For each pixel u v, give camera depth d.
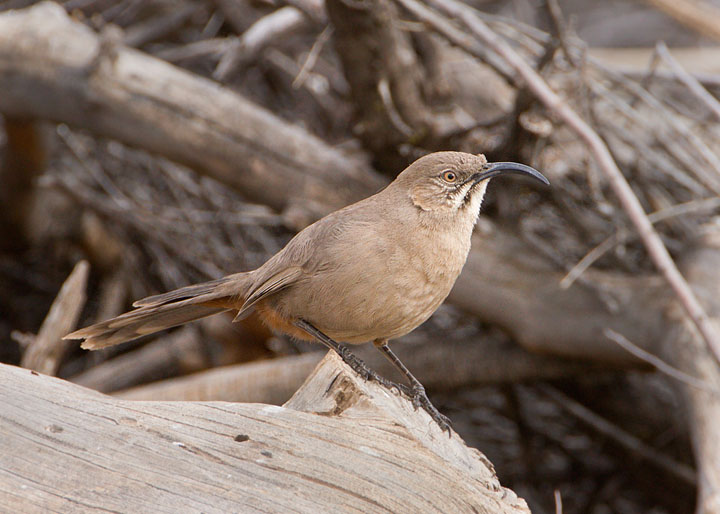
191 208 12.20
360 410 4.83
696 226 10.34
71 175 12.61
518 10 14.21
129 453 4.13
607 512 11.76
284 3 10.65
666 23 17.12
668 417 10.95
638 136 11.00
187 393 10.23
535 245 10.09
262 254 11.97
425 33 10.26
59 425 4.17
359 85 9.48
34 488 3.92
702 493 7.60
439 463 4.61
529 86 8.65
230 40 12.76
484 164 6.02
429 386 10.71
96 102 10.59
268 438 4.38
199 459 4.18
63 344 8.34
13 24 11.06
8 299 13.09
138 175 12.50
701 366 8.54
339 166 10.29
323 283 5.75
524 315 9.76
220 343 11.09
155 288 12.33
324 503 4.11
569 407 11.09
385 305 5.70
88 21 13.12
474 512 4.53
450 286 5.95
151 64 10.83
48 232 12.59
